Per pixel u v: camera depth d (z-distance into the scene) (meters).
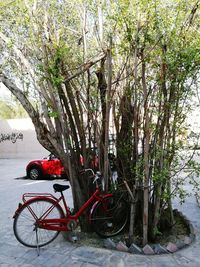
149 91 3.58
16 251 3.70
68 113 4.16
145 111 3.48
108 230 4.12
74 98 4.18
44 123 4.21
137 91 3.73
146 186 3.56
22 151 19.86
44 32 4.32
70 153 4.16
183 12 3.47
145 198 3.58
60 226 3.82
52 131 4.08
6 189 8.12
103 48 3.81
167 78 3.46
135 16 3.38
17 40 4.42
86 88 4.14
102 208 4.06
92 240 3.94
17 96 4.00
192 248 3.69
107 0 3.71
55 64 3.74
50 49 4.06
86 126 4.24
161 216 4.07
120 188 4.11
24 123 19.77
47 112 4.08
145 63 3.59
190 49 3.18
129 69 3.79
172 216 4.15
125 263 3.31
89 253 3.58
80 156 4.26
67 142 4.09
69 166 4.11
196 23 3.52
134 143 3.84
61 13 4.54
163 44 3.39
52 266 3.29
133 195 3.71
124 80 3.97
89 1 4.12
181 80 3.39
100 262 3.36
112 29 3.73
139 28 3.38
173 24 3.41
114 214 4.14
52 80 3.60
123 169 4.05
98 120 4.10
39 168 9.88
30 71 4.13
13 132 20.11
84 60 4.16
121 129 4.09
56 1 4.48
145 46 3.52
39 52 4.19
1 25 4.44
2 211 5.64
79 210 3.99
